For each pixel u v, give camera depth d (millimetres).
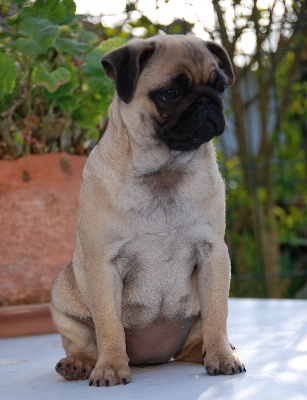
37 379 998
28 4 1435
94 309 978
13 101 1388
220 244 1003
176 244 996
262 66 2016
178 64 997
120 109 1009
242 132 1995
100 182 989
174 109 984
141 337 1036
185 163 988
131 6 1693
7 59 1275
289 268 2107
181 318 1030
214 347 970
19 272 1312
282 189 2199
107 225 983
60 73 1292
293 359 1010
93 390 919
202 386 905
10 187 1316
